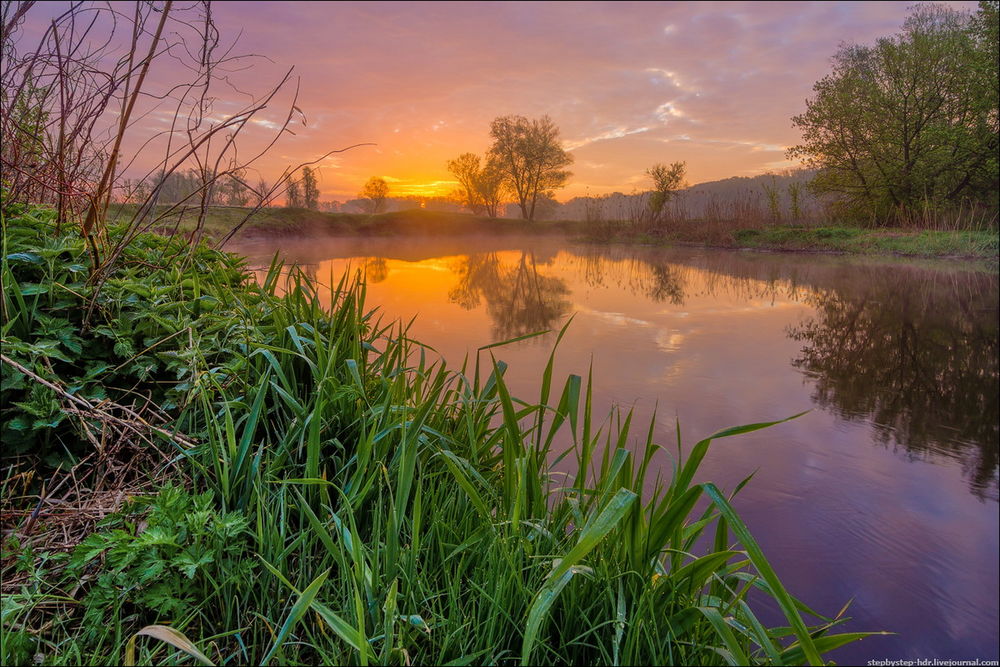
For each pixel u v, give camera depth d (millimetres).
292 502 1416
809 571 2367
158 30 1831
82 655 1046
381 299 8516
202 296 1987
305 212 25938
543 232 40875
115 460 1500
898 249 17562
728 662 1066
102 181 1915
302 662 1127
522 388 4172
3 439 1415
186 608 1134
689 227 26250
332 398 1619
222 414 1594
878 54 22266
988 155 20422
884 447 3566
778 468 3215
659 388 4449
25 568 1120
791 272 13789
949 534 2607
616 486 1306
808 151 23875
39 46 1963
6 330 1471
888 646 2012
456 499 1592
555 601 1247
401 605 1209
